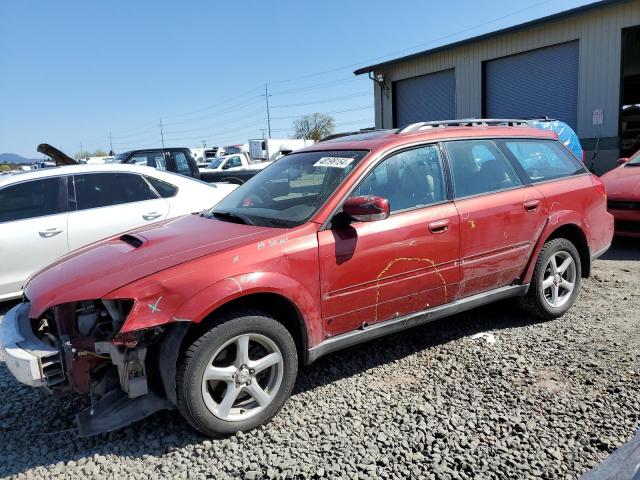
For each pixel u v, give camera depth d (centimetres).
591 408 311
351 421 311
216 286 286
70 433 313
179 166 1123
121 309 285
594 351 386
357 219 324
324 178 365
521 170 439
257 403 308
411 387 348
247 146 3734
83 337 301
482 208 395
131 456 288
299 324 323
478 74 1659
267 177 423
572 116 1460
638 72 2191
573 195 459
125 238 365
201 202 654
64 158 1181
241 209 384
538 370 362
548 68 1495
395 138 384
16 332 301
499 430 293
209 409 289
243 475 266
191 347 282
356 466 268
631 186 711
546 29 1460
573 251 460
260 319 300
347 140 419
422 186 379
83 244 570
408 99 1936
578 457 267
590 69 1378
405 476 260
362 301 342
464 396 333
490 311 482
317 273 321
